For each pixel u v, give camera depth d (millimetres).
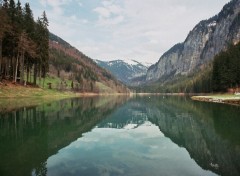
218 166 12148
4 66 69875
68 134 19844
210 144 16953
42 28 73562
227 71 102688
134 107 54938
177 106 54938
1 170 11227
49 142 16906
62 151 14609
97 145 16422
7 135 19000
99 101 77312
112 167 11812
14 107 37750
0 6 61688
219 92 111750
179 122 28719
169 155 14188
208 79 149000
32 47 66438
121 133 21391
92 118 31562
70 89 131500
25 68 78750
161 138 19266
